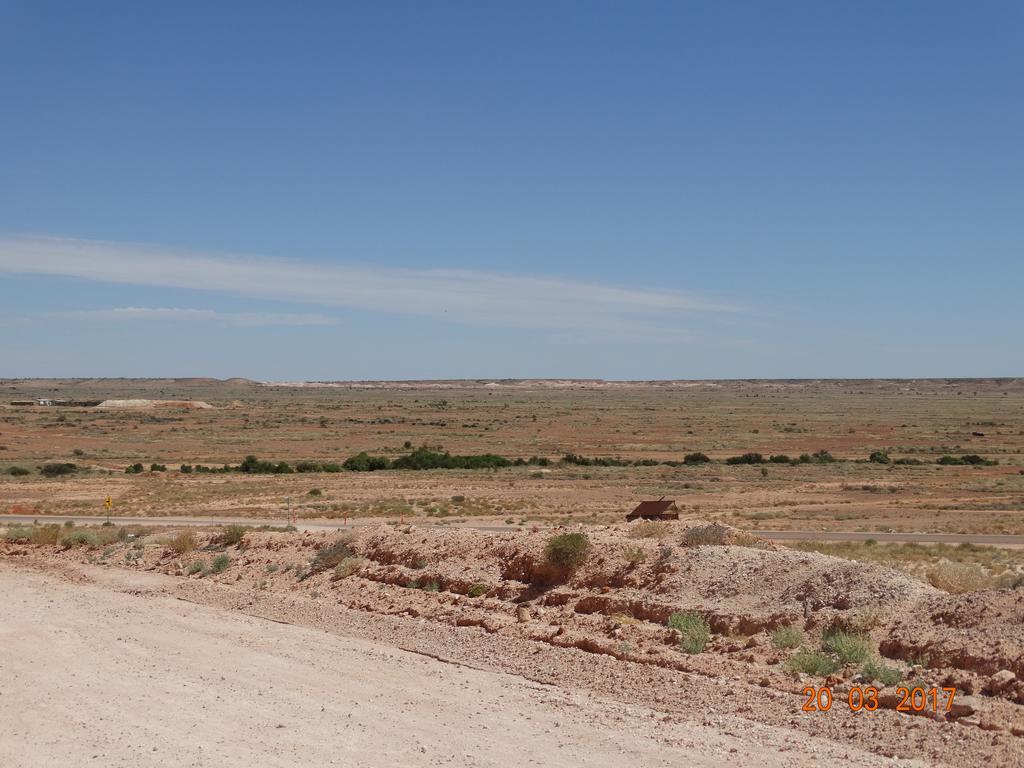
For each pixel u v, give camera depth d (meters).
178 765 10.84
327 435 137.62
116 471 88.19
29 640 17.88
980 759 10.43
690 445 123.69
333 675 15.02
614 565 19.88
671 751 11.02
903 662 14.02
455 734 11.87
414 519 52.44
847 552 34.94
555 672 14.94
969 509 59.94
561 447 120.38
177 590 24.20
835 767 10.37
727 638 15.98
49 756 11.22
